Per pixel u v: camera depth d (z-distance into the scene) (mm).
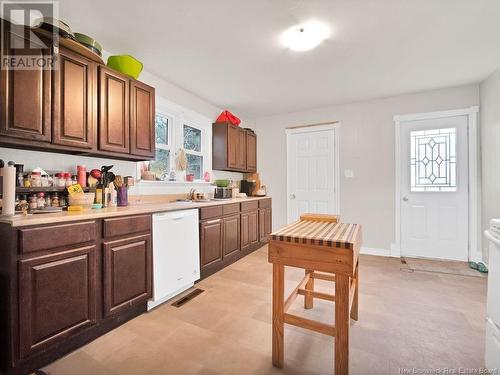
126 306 1812
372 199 3768
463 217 3293
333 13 1812
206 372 1357
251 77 2924
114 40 2164
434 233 3445
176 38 2137
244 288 2479
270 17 1858
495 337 1221
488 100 2939
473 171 3195
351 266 1213
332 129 4059
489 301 1271
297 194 4355
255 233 3881
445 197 3381
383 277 2756
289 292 2408
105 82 2010
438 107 3363
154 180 2873
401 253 3615
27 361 1343
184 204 2584
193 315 1961
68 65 1748
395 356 1466
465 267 3070
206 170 3816
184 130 3502
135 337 1675
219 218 2973
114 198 2238
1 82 1426
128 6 1730
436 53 2385
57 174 1915
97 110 1956
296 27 1980
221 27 1980
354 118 3881
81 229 1549
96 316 1633
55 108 1671
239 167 4113
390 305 2102
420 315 1934
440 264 3199
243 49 2309
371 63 2584
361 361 1423
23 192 1696
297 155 4359
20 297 1286
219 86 3199
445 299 2207
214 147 3891
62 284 1455
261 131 4676
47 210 1692
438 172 3406
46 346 1382
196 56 2438
